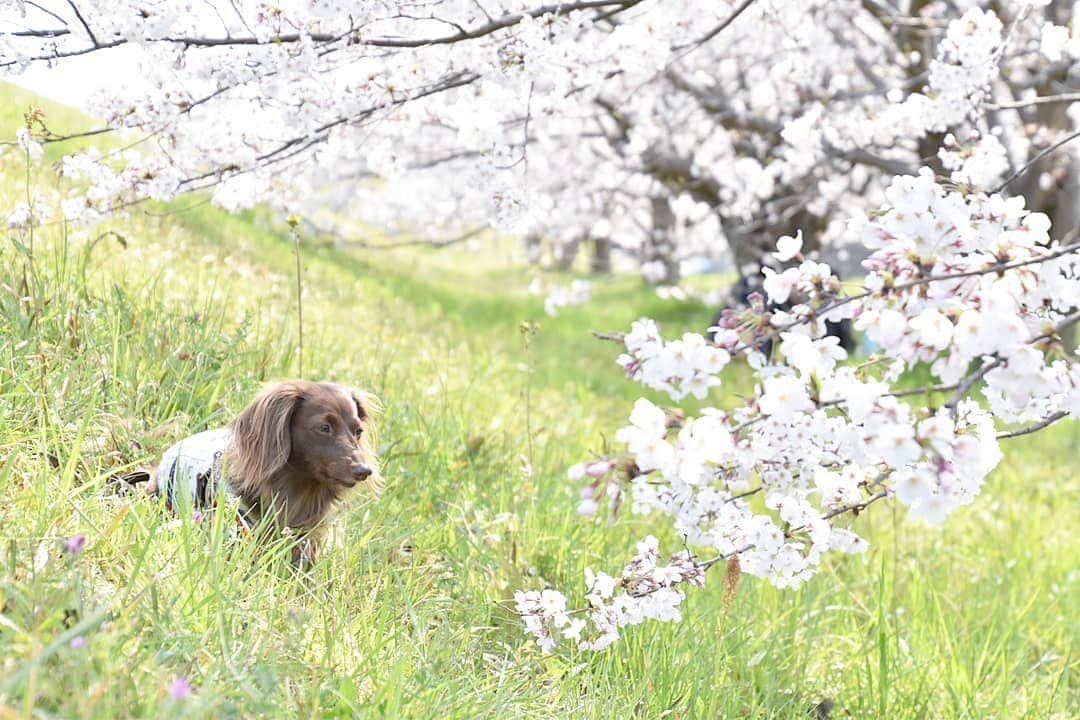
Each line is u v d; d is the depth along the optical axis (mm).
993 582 9844
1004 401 4676
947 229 4227
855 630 7754
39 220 7586
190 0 6383
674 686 5977
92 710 3535
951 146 6258
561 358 18031
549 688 5629
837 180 15922
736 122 15953
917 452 3828
